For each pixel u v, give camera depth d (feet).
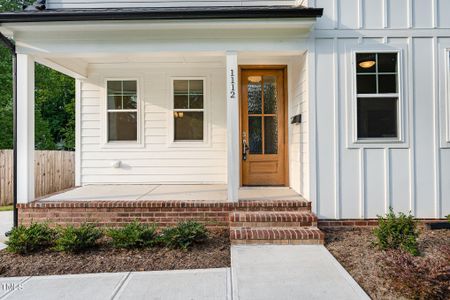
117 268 11.08
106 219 15.06
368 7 15.34
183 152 21.61
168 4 19.15
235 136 15.02
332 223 15.19
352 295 9.02
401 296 8.87
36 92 53.62
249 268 10.87
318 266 10.95
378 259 11.25
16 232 12.59
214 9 14.21
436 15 15.34
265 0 19.15
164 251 12.52
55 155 27.27
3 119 39.68
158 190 18.83
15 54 15.10
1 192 24.68
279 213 14.60
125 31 15.17
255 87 19.83
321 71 15.31
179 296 9.07
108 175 21.58
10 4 46.44
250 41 15.20
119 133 21.86
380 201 15.25
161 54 15.58
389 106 15.46
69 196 16.76
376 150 15.29
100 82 21.61
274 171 19.83
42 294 9.25
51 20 13.96
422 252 11.87
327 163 15.26
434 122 15.31
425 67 15.37
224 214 14.92
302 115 16.46
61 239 12.30
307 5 15.38
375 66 15.43
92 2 18.94
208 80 21.56
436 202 15.24
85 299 8.95
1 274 10.69
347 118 15.29
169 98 21.63
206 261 11.60
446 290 8.68
